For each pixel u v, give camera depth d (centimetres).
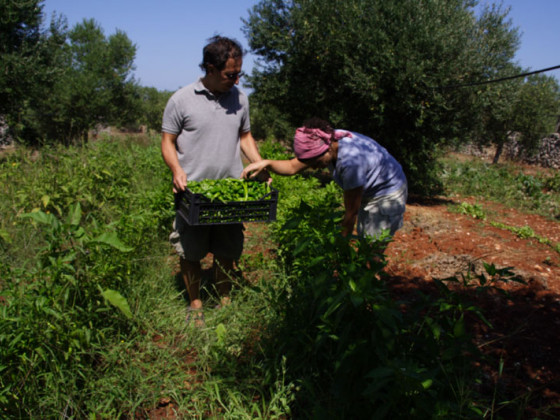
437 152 928
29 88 1221
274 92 1035
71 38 2767
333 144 284
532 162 2012
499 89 854
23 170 589
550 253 558
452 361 214
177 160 302
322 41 899
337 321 198
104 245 255
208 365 269
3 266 260
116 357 253
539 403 246
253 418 231
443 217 732
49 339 223
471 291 397
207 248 324
